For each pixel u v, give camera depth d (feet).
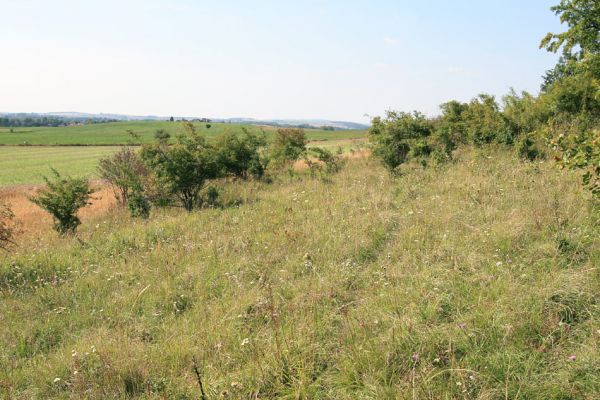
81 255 29.48
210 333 16.35
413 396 10.82
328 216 29.71
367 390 11.81
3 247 31.50
